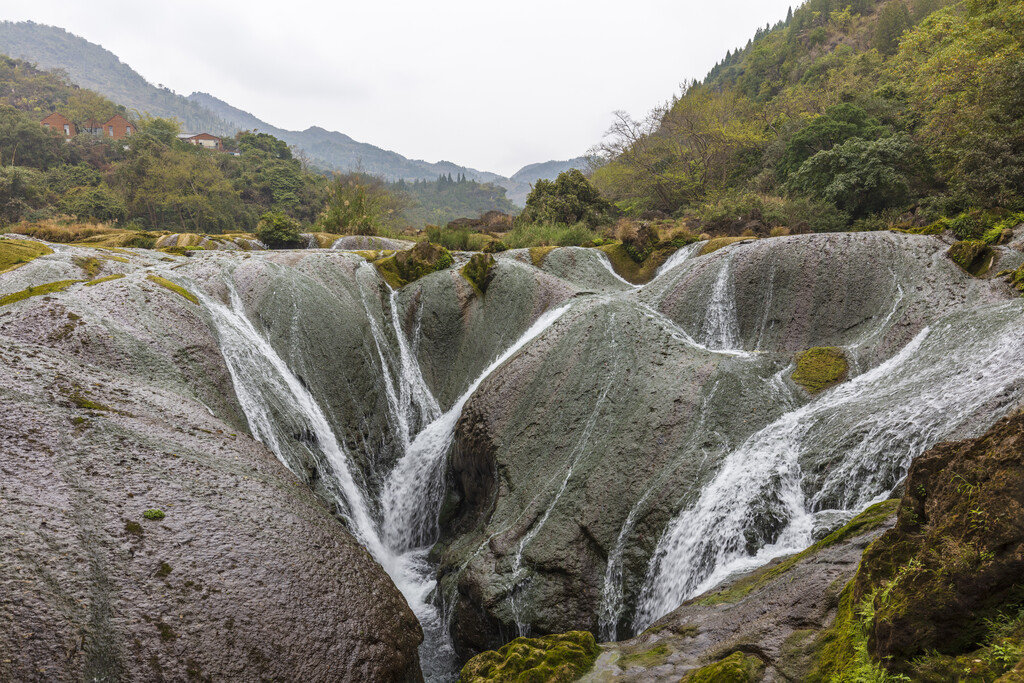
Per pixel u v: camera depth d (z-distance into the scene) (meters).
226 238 24.64
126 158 88.81
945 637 3.40
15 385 7.74
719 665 4.59
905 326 11.61
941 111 24.59
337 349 15.41
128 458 7.48
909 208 25.83
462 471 13.57
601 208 35.22
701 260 15.90
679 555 8.91
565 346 13.01
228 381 11.63
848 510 8.07
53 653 5.09
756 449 9.59
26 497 6.18
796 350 13.30
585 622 9.26
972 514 3.48
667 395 11.12
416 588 12.40
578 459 10.95
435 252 19.72
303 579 7.00
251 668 5.87
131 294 11.73
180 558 6.41
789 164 35.56
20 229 22.00
